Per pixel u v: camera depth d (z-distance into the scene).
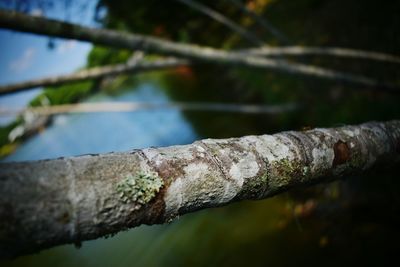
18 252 0.90
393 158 1.89
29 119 6.23
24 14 2.89
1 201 0.85
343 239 4.18
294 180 1.46
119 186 1.03
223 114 8.91
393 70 5.30
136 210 1.05
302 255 4.39
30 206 0.89
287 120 6.92
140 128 11.06
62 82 4.33
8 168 0.91
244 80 8.70
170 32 6.92
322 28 7.14
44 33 3.02
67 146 11.38
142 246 6.89
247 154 1.34
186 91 10.54
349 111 5.55
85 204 0.96
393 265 3.54
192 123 9.73
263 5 9.42
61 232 0.94
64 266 7.25
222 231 5.88
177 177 1.15
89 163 1.02
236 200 1.33
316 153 1.54
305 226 4.73
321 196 4.78
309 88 6.75
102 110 6.14
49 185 0.93
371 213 4.17
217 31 9.09
